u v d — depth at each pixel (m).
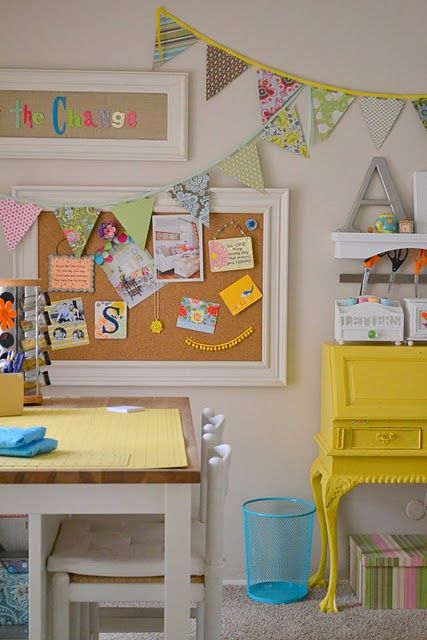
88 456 2.19
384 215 3.52
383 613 3.35
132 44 3.51
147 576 2.26
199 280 3.57
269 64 3.54
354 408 3.31
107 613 2.90
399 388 3.35
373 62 3.55
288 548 3.51
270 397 3.63
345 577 3.67
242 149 3.54
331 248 3.59
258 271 3.58
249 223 3.56
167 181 3.55
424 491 3.67
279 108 3.54
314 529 3.67
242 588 3.61
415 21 3.55
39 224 3.54
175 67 3.52
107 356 3.59
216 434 2.57
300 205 3.58
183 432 2.50
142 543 2.46
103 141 3.52
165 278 3.57
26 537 2.99
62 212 3.52
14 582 2.85
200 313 3.58
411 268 3.60
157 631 2.83
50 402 3.00
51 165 3.54
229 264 3.57
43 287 3.55
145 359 3.59
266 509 3.65
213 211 3.55
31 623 2.15
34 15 3.49
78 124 3.51
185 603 2.12
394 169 3.58
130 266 3.57
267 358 3.60
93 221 3.52
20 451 2.17
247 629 3.19
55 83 3.49
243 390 3.63
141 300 3.58
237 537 3.66
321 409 3.59
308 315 3.62
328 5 3.54
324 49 3.54
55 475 2.04
